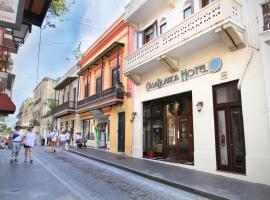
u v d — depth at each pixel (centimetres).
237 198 632
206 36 1015
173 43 1154
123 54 1825
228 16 899
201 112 1090
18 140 1301
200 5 1193
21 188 724
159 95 1387
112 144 1878
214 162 999
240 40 927
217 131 1023
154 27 1538
